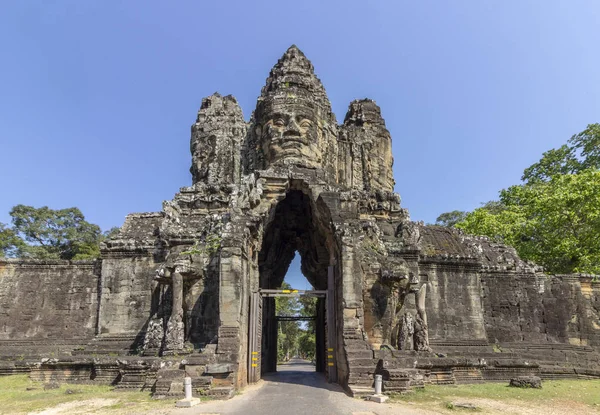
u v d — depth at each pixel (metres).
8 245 42.69
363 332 15.53
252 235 17.34
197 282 17.39
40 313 22.16
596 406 12.26
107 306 20.75
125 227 23.23
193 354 14.22
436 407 11.47
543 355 20.98
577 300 23.45
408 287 17.17
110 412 10.82
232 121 25.55
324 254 21.83
